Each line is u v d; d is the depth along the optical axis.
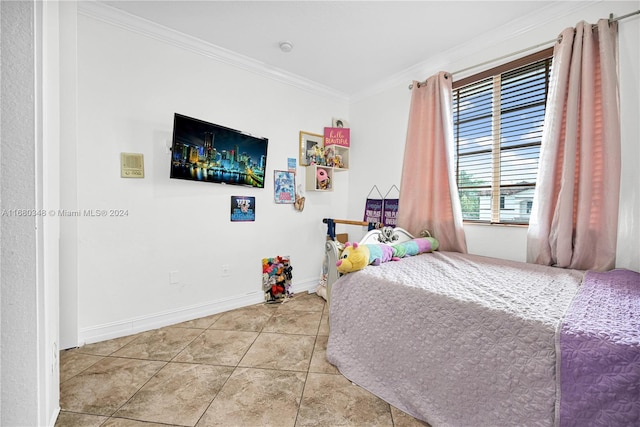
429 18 1.94
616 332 0.83
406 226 2.51
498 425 0.98
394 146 2.89
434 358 1.21
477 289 1.27
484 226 2.19
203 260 2.34
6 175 0.78
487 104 2.21
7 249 0.79
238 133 2.42
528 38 1.96
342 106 3.35
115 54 1.92
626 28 1.56
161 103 2.11
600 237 1.56
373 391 1.38
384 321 1.43
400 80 2.81
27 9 0.79
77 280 1.77
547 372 0.88
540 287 1.29
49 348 1.01
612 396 0.76
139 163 2.02
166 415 1.22
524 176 2.01
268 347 1.83
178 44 2.17
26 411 0.82
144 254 2.06
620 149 1.51
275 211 2.79
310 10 1.87
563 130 1.71
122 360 1.66
